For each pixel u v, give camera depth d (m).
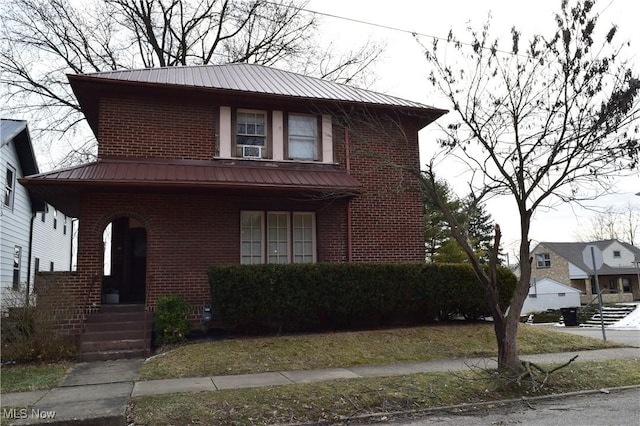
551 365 9.74
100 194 12.35
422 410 7.29
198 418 6.63
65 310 11.46
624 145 8.98
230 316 11.63
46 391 8.00
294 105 14.72
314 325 12.70
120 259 15.16
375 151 15.12
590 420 6.60
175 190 12.77
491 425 6.48
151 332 11.71
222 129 14.06
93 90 13.20
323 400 7.41
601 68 8.89
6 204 18.12
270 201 13.86
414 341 11.74
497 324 8.92
